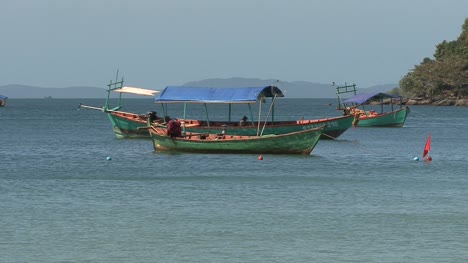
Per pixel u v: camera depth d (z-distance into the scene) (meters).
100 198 66.50
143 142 129.75
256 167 89.69
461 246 49.44
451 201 65.75
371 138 143.88
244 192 70.25
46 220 56.47
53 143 129.88
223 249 48.47
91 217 57.72
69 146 122.94
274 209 61.47
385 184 76.44
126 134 136.38
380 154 110.00
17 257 46.28
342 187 73.94
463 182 78.38
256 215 58.84
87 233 52.44
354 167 91.81
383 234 52.62
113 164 94.19
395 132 164.25
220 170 87.00
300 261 45.84
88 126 192.62
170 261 45.78
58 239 50.66
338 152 111.81
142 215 58.56
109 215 58.50
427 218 58.06
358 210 61.22
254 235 52.19
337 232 53.16
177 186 74.06
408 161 100.38
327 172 86.25
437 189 72.94
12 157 104.56
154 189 72.00
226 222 56.22
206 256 46.88
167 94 111.44
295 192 70.38
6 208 61.12
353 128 177.00
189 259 46.22
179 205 63.00
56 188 72.44
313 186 74.50
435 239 51.31
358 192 70.69
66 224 55.19
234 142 100.25
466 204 64.19
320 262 45.62
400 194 69.69
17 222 55.72
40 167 91.50
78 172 85.94
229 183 76.25
